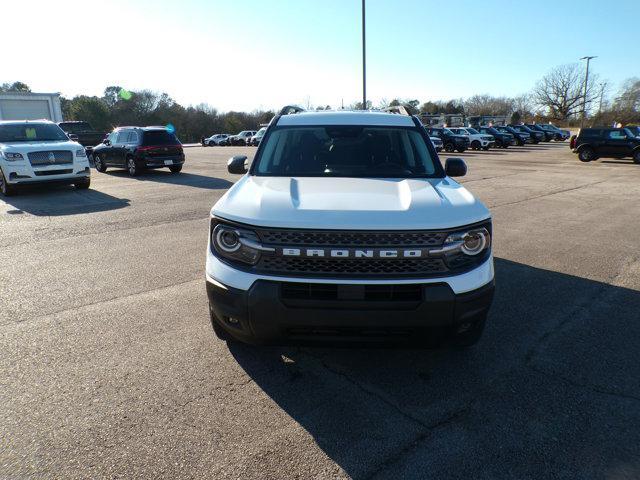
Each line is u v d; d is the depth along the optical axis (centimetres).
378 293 260
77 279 502
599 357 338
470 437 251
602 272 530
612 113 7256
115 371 315
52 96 3612
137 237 688
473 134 3186
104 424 261
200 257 584
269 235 267
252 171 384
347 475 224
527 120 8856
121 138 1614
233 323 286
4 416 267
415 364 327
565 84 7888
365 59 2292
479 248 278
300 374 313
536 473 225
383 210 274
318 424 261
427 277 262
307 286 261
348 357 336
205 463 231
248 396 287
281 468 229
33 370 317
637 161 2056
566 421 264
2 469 227
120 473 225
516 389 296
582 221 816
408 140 411
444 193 313
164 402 281
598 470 227
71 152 1120
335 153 394
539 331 379
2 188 1091
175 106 7594
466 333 291
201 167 1895
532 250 623
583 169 1811
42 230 734
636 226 775
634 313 415
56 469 227
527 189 1227
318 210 273
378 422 263
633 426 260
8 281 496
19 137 1151
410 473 225
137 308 423
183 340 360
